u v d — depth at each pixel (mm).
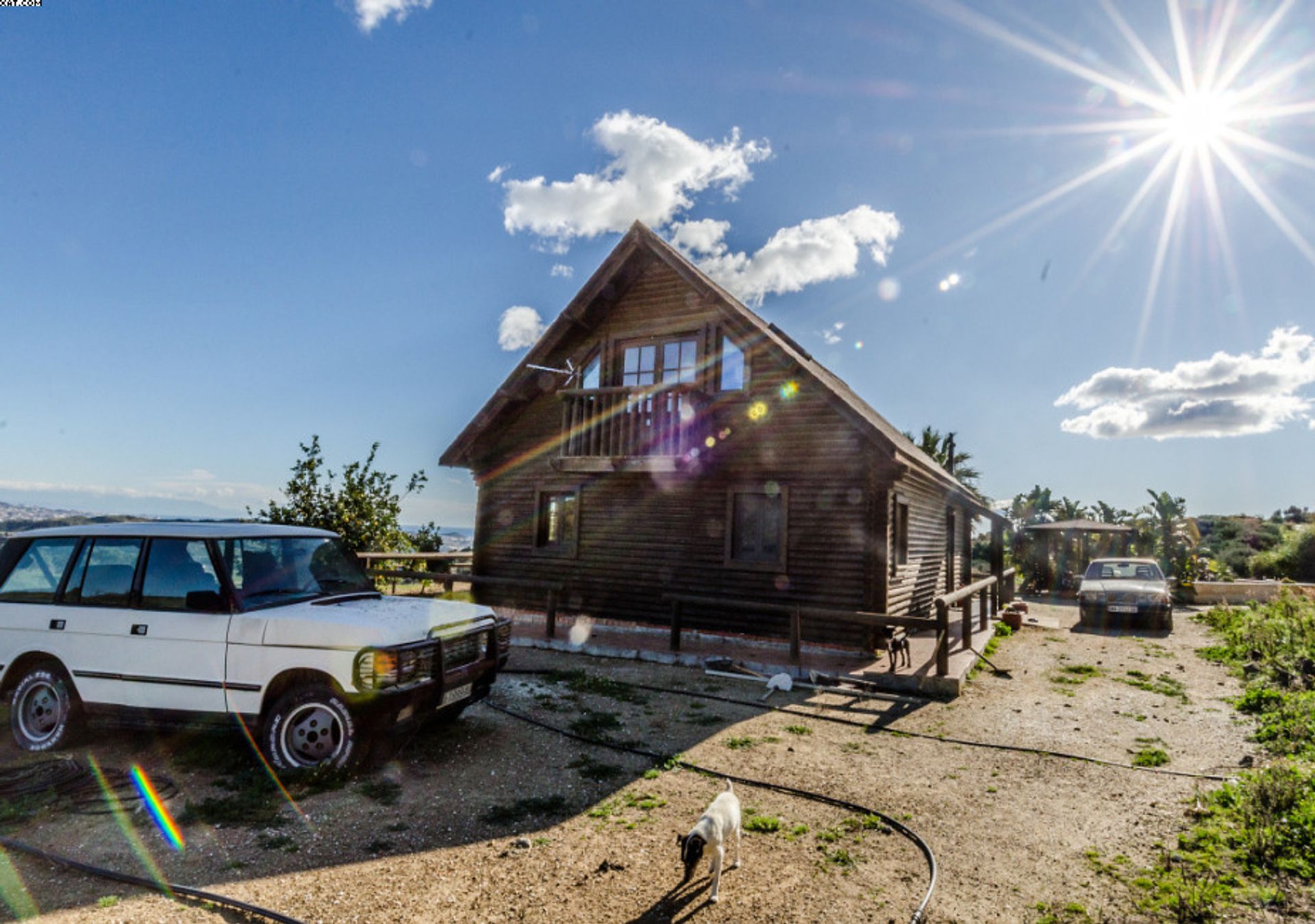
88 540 6184
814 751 6461
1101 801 5426
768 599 12188
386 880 3904
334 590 6441
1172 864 4332
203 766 5570
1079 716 7961
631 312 14070
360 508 17562
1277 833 4543
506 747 6254
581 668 9719
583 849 4352
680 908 3701
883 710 8055
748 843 4531
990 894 3955
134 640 5699
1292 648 10719
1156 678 10305
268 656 5398
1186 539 28453
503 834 4535
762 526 12531
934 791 5551
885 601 11273
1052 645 13578
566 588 14234
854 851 4469
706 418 13000
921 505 15023
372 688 5141
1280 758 6371
